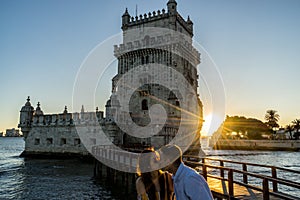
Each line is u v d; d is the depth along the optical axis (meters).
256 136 122.88
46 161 50.25
